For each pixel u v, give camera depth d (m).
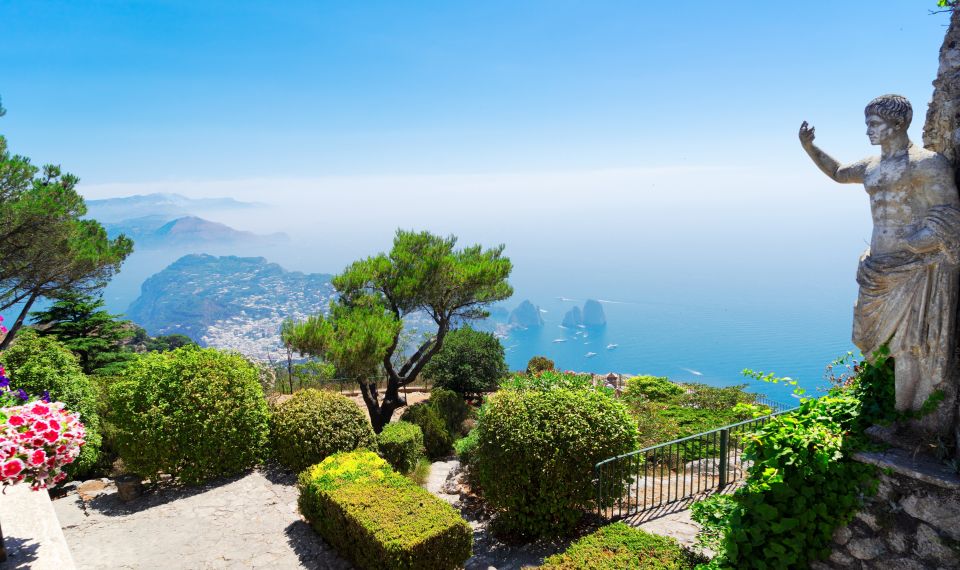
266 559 6.70
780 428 4.80
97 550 6.89
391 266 16.17
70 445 5.37
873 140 4.15
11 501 6.38
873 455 4.22
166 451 8.55
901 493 4.06
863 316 4.42
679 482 8.75
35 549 5.34
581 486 7.22
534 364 23.14
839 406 4.89
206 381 9.09
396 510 6.54
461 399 18.22
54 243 16.19
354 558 6.48
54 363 11.02
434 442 15.09
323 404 9.61
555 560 5.19
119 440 8.70
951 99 3.96
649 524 7.13
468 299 17.09
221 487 8.80
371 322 14.68
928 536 3.91
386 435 10.90
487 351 22.80
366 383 16.64
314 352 14.46
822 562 4.50
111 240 18.84
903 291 4.11
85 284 18.36
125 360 22.36
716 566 4.93
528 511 7.36
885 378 4.65
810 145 4.76
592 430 7.37
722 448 8.09
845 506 4.35
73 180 16.59
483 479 7.72
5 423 5.05
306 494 7.46
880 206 4.21
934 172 3.89
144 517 7.82
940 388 4.12
